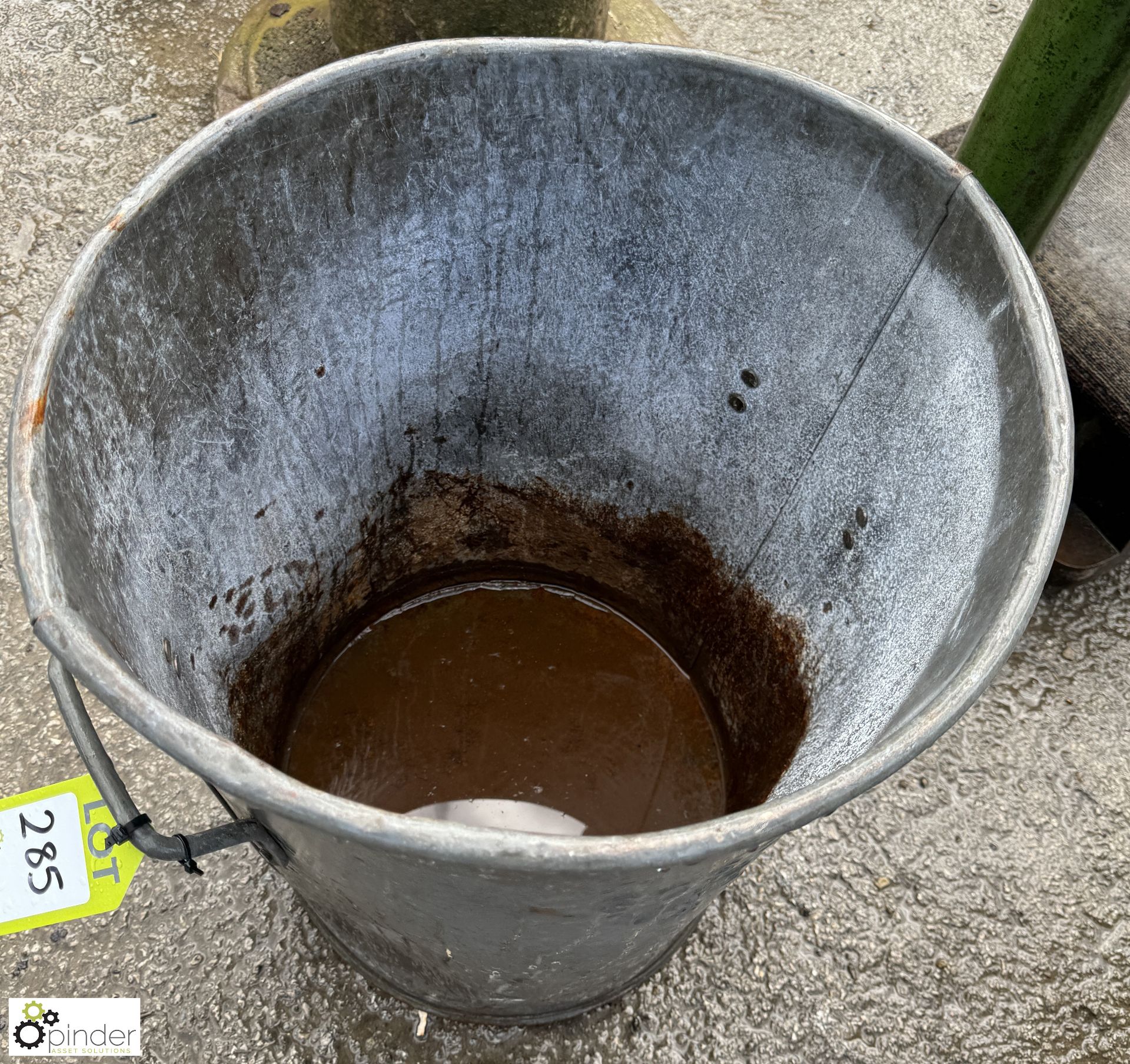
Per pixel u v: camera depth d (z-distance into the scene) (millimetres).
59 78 2232
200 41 2352
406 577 1581
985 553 851
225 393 1093
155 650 930
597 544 1573
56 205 2016
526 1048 1228
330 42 2168
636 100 1120
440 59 1067
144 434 970
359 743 1450
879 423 1111
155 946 1264
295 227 1088
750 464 1314
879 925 1364
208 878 1312
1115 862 1454
